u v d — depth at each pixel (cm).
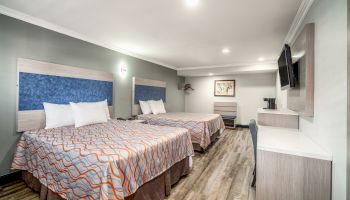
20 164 226
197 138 374
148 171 176
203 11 226
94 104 315
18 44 243
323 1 154
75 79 314
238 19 247
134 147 173
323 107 153
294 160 147
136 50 422
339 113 125
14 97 240
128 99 442
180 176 252
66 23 272
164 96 596
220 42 351
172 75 655
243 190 224
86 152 158
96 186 139
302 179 145
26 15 245
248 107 657
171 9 223
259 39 330
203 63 577
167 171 213
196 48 397
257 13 229
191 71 659
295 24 253
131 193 150
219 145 427
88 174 146
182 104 754
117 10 228
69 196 159
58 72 288
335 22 132
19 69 242
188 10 225
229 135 532
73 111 281
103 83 369
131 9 225
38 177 198
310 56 175
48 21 266
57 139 200
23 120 245
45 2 213
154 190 191
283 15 232
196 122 379
